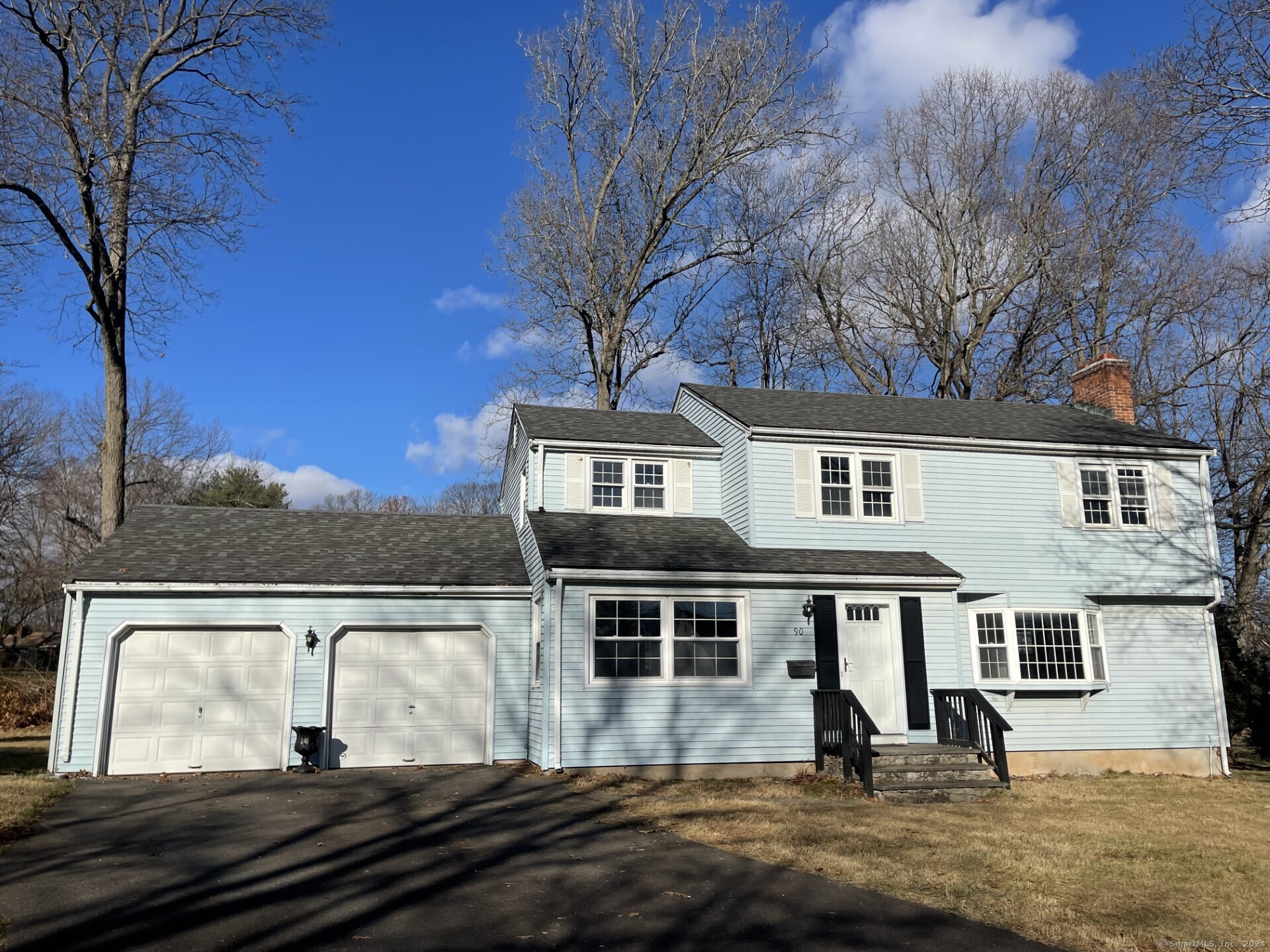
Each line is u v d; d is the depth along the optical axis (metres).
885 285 34.47
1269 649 26.45
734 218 32.41
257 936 6.64
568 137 31.19
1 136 19.09
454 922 7.12
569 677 15.27
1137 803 14.45
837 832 10.98
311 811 11.70
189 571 15.86
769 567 16.34
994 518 18.91
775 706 16.06
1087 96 30.91
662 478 19.88
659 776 15.33
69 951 6.23
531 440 19.19
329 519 19.58
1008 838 11.02
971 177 33.25
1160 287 30.88
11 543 39.31
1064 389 32.12
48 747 20.17
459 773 15.44
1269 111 12.04
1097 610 18.98
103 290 21.42
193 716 15.55
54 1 19.81
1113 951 6.83
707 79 29.23
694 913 7.53
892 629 16.86
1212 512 19.86
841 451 18.59
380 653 16.64
